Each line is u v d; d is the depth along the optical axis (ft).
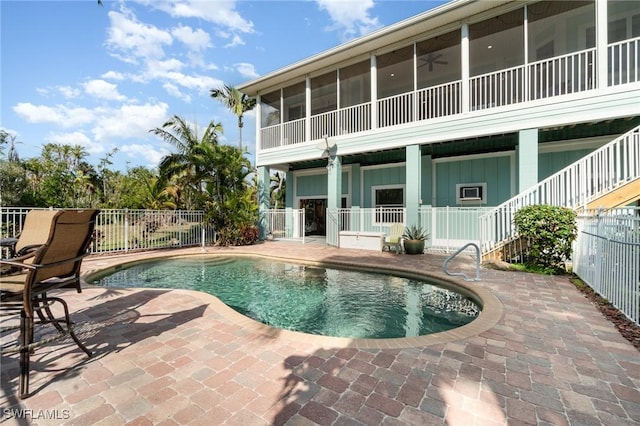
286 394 7.39
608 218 14.78
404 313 15.98
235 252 33.40
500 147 32.73
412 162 31.55
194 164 41.57
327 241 37.83
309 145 38.99
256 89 43.01
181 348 9.93
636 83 21.84
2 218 25.26
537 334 10.90
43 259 7.93
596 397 7.23
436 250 32.12
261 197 43.96
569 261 21.67
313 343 10.25
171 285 21.97
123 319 12.65
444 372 8.36
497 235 25.07
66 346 10.10
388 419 6.48
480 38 29.96
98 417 6.57
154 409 6.84
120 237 32.76
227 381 7.98
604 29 22.80
